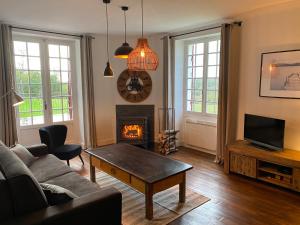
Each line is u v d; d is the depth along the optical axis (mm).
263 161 3629
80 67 5340
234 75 4215
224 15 4031
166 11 3746
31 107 4938
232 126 4332
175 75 5441
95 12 3721
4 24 4117
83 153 5191
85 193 2369
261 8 3695
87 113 5398
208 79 5051
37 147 3523
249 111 4168
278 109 3779
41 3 3266
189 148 5492
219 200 3111
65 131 4379
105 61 5672
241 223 2619
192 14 3938
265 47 3855
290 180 3285
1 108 4176
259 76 3971
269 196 3211
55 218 1699
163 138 5102
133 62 2936
